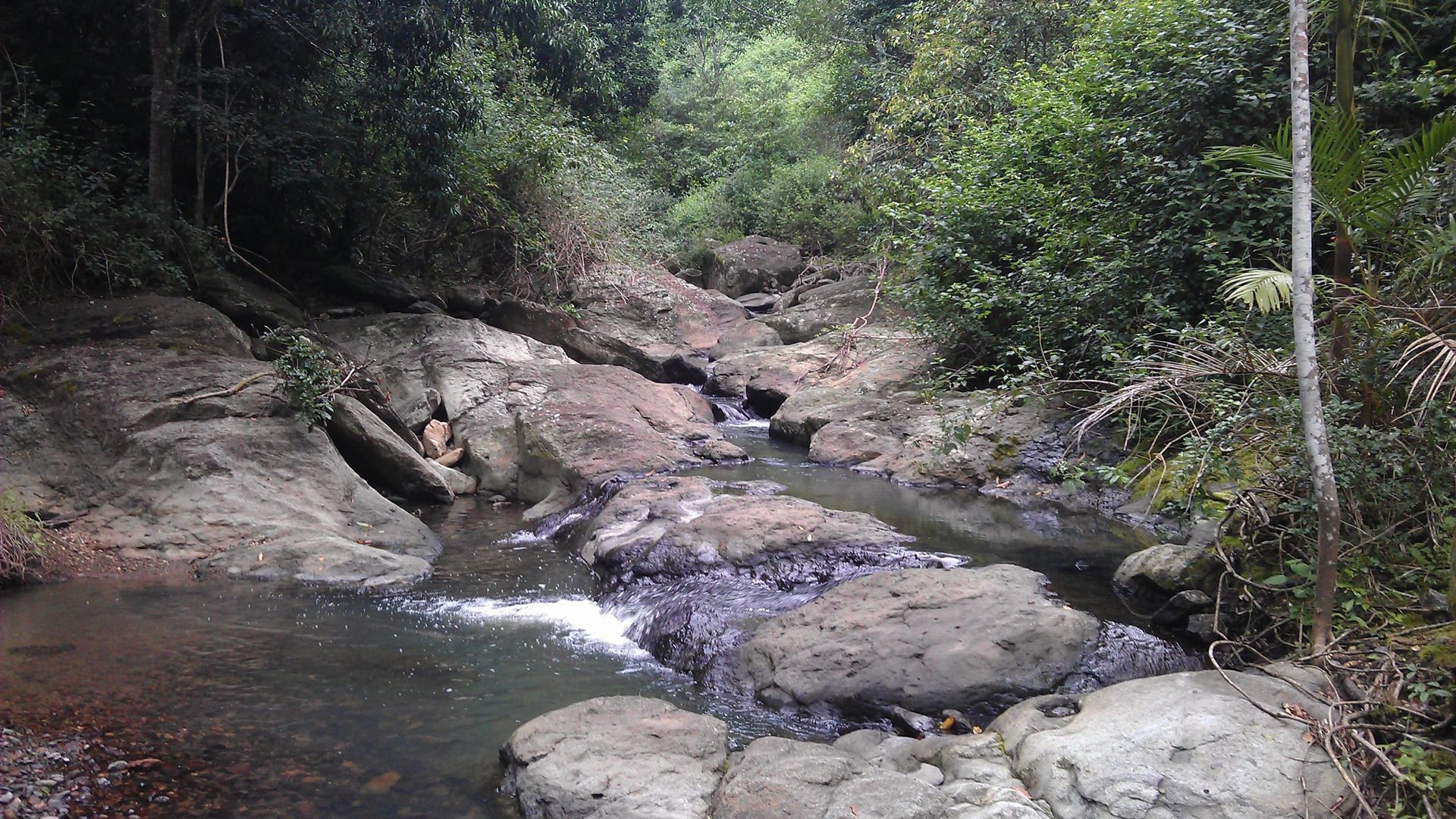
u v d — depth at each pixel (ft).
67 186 32.83
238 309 36.42
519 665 18.21
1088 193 32.30
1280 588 16.89
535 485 32.30
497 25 43.93
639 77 84.74
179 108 36.96
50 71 37.52
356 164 44.27
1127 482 21.15
